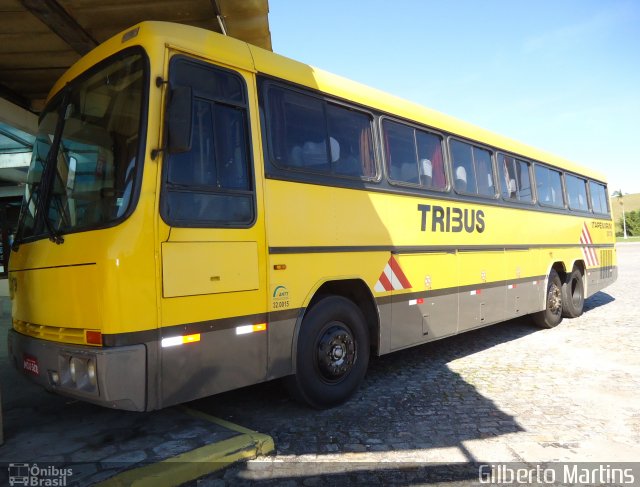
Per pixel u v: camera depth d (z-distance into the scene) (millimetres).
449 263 6332
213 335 3680
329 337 4699
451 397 5176
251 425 4402
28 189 4500
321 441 4047
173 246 3477
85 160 3781
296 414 4672
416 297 5742
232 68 4062
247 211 4008
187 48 3746
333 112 5004
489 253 7199
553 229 9156
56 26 5684
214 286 3699
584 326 9258
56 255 3611
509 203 7812
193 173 3688
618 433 4203
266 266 4098
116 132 3617
